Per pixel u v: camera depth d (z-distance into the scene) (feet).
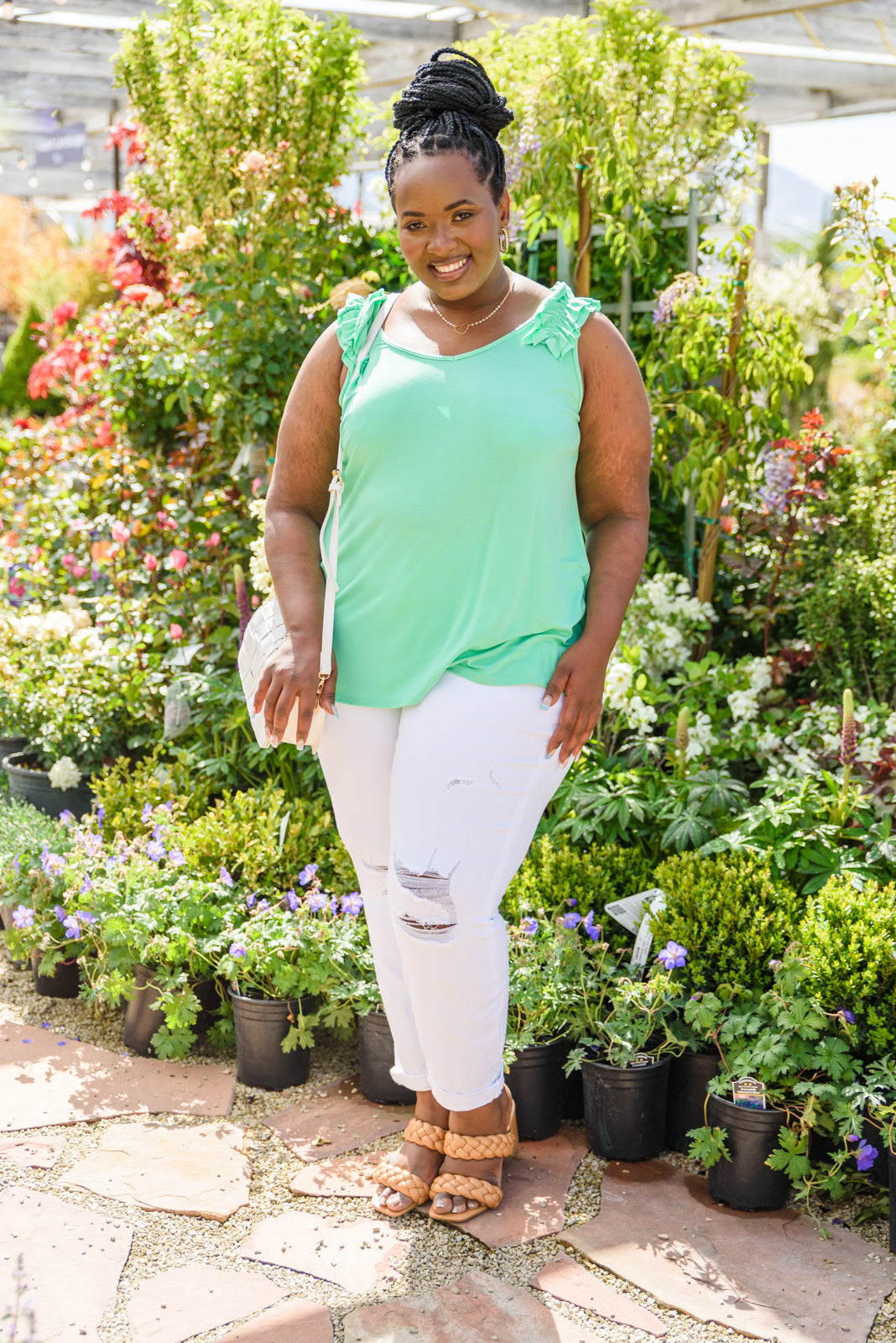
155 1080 9.03
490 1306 6.46
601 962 8.57
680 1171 7.97
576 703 6.48
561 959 8.46
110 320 16.84
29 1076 9.00
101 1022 10.06
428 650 6.48
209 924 9.41
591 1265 6.88
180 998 9.05
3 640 14.43
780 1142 7.34
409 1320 6.32
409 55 27.20
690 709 11.30
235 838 10.21
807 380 13.47
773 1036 7.57
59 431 18.12
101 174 42.42
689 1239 7.12
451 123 6.08
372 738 6.77
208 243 16.03
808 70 27.66
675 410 13.82
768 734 10.99
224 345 14.34
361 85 16.79
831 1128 7.48
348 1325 6.29
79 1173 7.66
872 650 12.25
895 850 8.93
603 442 6.72
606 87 13.52
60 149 36.35
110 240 18.33
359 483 6.61
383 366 6.49
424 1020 6.73
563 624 6.48
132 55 16.51
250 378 13.99
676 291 13.14
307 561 6.91
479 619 6.33
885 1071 7.38
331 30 15.88
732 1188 7.45
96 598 14.88
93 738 12.98
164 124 16.63
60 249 41.70
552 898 9.29
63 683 13.39
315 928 8.94
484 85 6.26
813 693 12.64
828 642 12.34
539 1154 8.11
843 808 9.37
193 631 14.33
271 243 14.88
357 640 6.67
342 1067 9.43
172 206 17.04
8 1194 7.40
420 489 6.29
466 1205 7.25
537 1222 7.25
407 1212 7.35
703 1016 7.79
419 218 6.09
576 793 10.17
